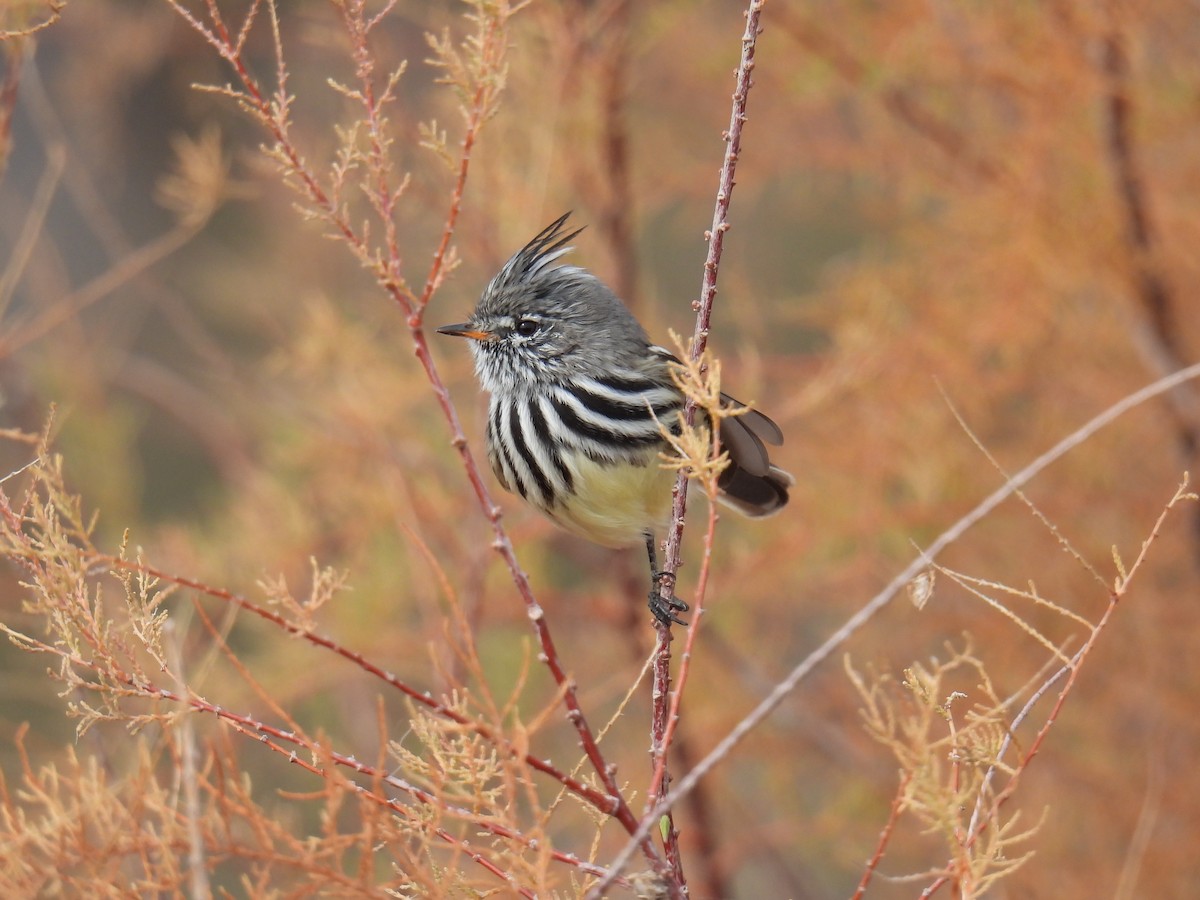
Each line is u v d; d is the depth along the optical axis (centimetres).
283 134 612
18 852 535
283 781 1186
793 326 1599
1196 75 1178
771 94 1330
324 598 595
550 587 1359
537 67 1227
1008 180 1204
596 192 1324
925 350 1233
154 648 583
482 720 578
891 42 1216
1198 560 1243
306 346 1258
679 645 1320
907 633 1309
